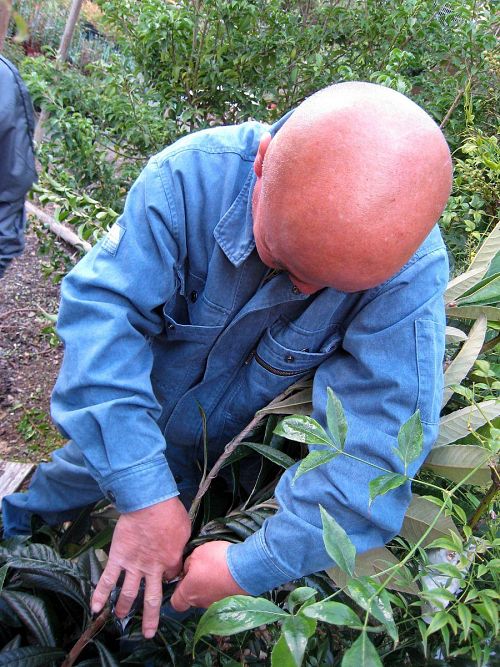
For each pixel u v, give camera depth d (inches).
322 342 38.5
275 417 41.9
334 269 27.6
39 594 46.6
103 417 35.1
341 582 34.9
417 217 27.0
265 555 33.4
